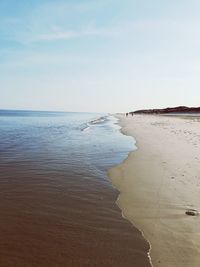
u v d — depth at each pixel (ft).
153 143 76.48
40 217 26.66
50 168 46.96
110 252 20.54
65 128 152.46
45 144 77.77
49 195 33.12
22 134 110.01
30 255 20.03
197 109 475.31
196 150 61.46
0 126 164.04
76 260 19.44
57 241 22.07
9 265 18.78
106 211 28.30
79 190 35.14
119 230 24.08
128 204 30.17
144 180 38.83
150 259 19.57
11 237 22.63
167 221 25.63
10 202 30.48
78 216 26.99
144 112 609.01
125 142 83.15
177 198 31.19
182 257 19.72
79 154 61.26
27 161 52.31
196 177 38.99
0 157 55.62
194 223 25.04
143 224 25.18
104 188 36.01
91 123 217.97
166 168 44.98
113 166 48.70
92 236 22.97
